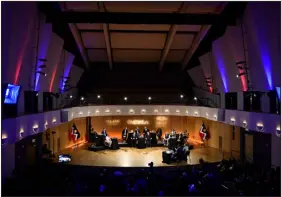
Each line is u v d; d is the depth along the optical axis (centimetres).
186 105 2858
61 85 2597
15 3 1359
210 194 1138
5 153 1505
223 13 2028
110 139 2558
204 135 2700
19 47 1491
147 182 1283
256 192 1328
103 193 1091
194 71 3183
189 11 2144
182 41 2794
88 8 2131
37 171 1770
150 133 2695
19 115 1491
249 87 1934
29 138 1883
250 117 1781
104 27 2328
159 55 3189
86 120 2902
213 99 2680
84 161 2072
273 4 1434
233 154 2323
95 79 3431
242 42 1916
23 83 1705
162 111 2928
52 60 2144
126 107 2908
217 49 2330
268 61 1638
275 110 1627
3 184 1362
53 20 1911
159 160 2131
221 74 2367
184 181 1267
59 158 2030
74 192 1212
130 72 3438
